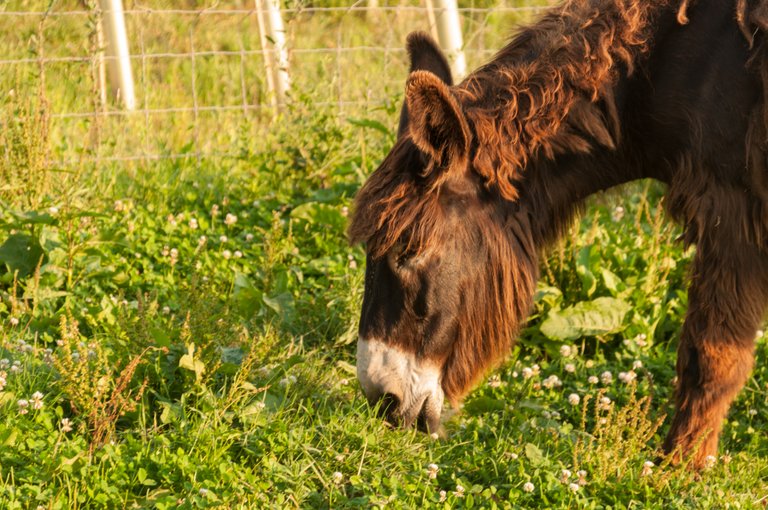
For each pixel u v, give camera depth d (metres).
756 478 4.69
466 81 4.63
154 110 8.38
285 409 4.77
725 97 4.36
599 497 4.36
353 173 7.51
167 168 7.92
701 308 4.66
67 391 4.45
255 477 4.15
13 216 6.06
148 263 6.38
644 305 6.17
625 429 4.85
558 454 4.64
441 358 4.48
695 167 4.48
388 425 4.50
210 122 9.18
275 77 9.05
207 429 4.38
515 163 4.43
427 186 4.22
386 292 4.34
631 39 4.53
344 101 8.70
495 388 5.33
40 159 6.83
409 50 4.98
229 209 7.33
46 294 5.71
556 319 5.87
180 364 4.64
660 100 4.53
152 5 11.25
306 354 5.49
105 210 7.09
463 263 4.38
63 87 9.04
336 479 4.23
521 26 4.93
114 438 4.41
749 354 4.70
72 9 10.35
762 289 4.60
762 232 4.48
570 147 4.55
